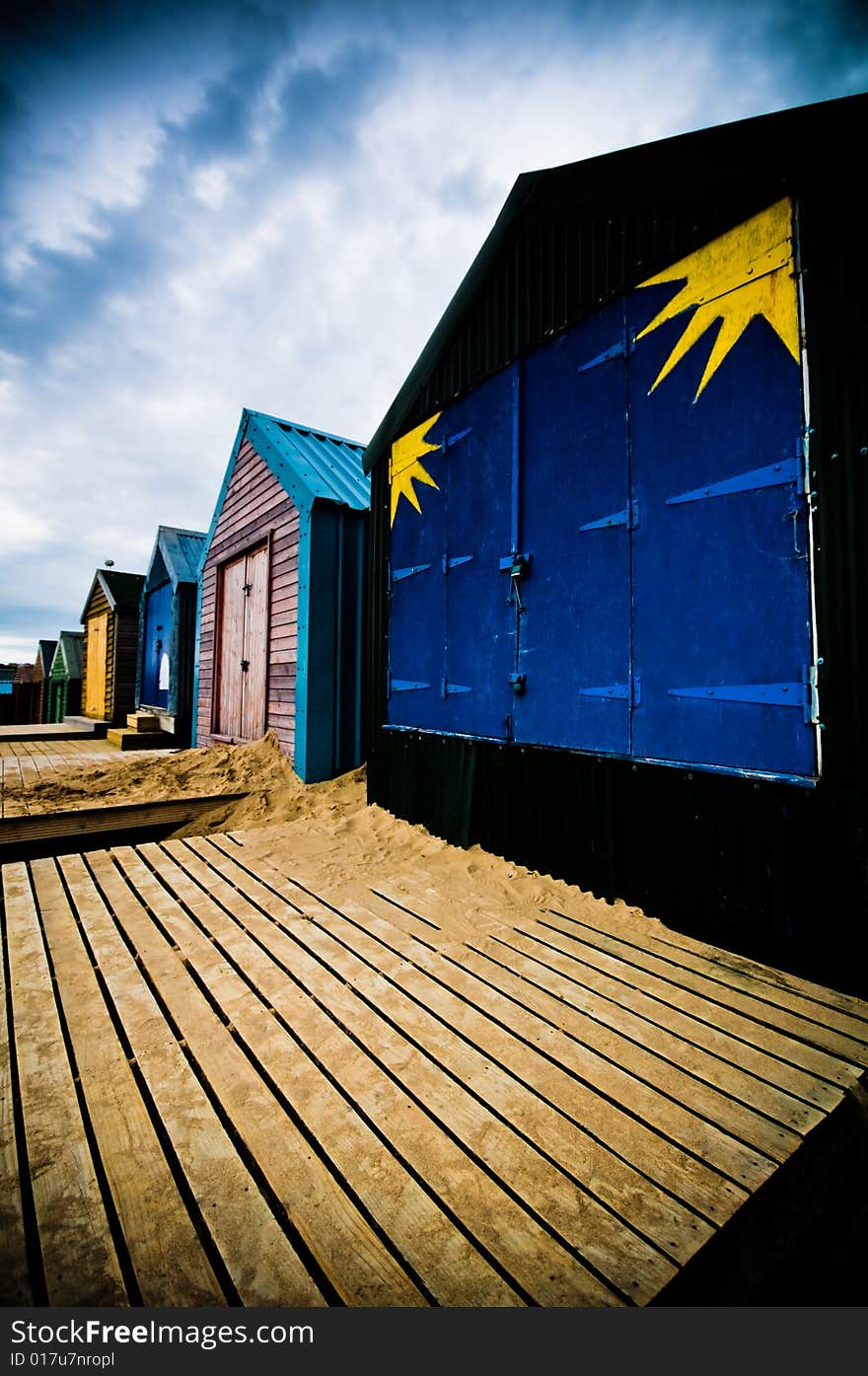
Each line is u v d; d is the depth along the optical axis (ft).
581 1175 4.23
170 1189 4.14
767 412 7.59
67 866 11.32
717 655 8.07
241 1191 4.14
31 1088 5.14
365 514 19.90
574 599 10.19
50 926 8.58
